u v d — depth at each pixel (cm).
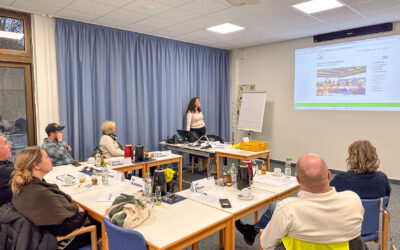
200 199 210
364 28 483
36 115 421
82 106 457
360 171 191
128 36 508
